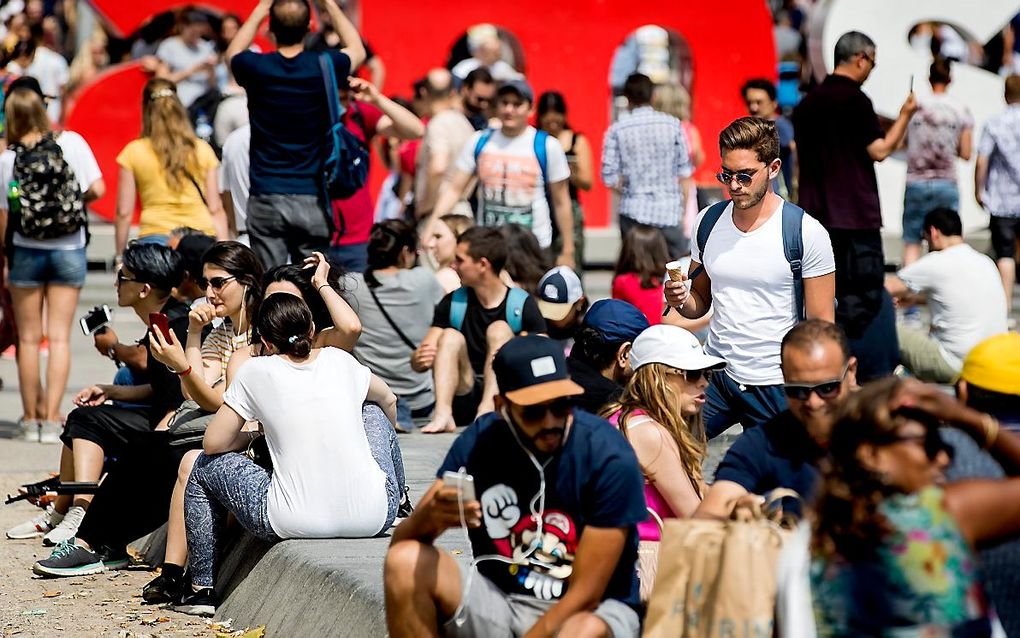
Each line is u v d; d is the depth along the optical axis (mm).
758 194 18078
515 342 12695
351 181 26594
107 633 17562
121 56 52156
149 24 51125
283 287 20375
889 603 10234
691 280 19391
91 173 29078
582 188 36750
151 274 21453
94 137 44156
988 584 11094
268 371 17812
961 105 40969
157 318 19094
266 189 26250
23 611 18578
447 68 45312
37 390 29016
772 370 18438
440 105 35188
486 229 26750
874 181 25828
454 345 27219
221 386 20281
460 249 26719
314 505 17703
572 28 46125
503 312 26844
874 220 25719
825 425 13312
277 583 17406
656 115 35469
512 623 13086
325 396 17875
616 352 18625
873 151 25562
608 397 18156
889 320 26172
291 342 17922
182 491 18984
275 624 16953
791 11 50875
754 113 39000
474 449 12977
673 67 49125
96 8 42938
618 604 12945
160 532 21625
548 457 12781
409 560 12758
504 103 31750
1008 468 10648
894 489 10289
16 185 27875
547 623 12656
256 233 26453
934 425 10500
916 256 42031
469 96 38781
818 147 25828
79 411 21469
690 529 11773
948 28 47594
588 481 12680
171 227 30766
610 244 48750
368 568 16484
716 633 11367
